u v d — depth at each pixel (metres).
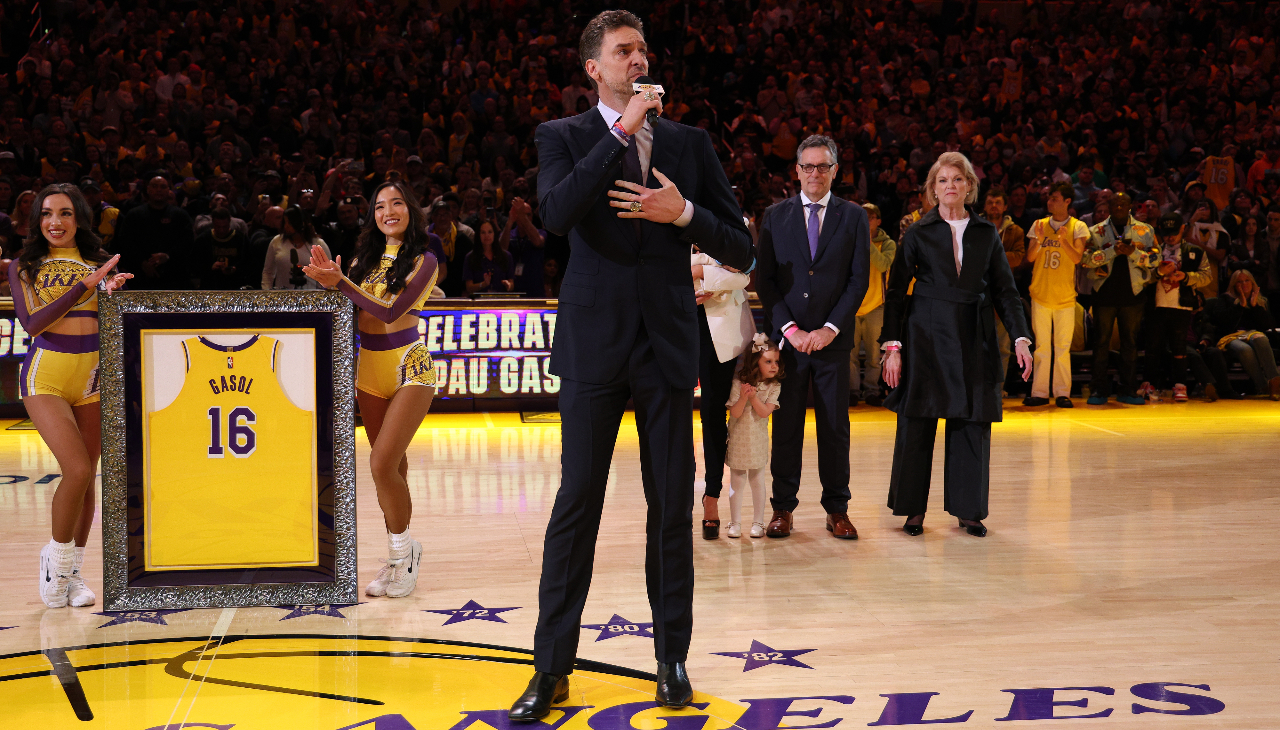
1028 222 9.57
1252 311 9.42
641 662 3.17
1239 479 5.91
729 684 3.00
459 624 3.51
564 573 2.78
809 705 2.86
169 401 3.58
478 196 9.05
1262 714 2.80
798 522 4.97
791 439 4.65
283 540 3.63
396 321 3.79
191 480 3.59
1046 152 12.15
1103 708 2.84
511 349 8.34
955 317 4.61
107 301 3.54
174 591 3.58
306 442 3.63
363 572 4.13
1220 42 14.74
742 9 14.23
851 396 8.89
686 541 2.84
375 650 3.26
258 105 11.32
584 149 2.78
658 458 2.80
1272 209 10.00
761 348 4.50
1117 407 8.75
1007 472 6.11
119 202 9.22
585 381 2.75
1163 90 13.65
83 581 3.80
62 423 3.66
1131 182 11.77
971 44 14.29
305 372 3.63
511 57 12.84
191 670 3.09
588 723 2.74
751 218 9.62
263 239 8.35
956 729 2.70
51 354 3.69
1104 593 3.87
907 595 3.84
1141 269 8.73
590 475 2.77
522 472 6.08
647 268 2.74
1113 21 14.88
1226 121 13.08
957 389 4.57
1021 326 4.66
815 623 3.54
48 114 10.74
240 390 3.61
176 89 11.08
